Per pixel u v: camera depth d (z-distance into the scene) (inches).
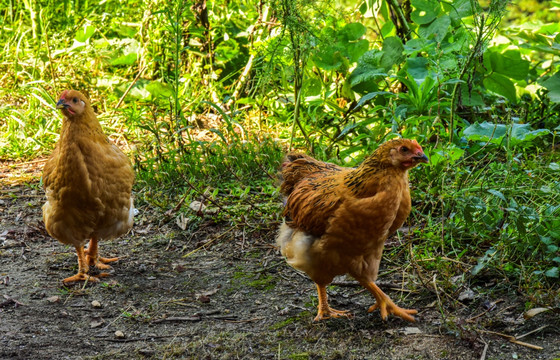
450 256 114.7
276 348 104.5
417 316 107.5
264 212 125.0
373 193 102.3
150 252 120.6
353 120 137.6
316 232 105.0
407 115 135.1
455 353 102.5
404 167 102.2
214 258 118.9
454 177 123.7
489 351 102.6
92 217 113.3
